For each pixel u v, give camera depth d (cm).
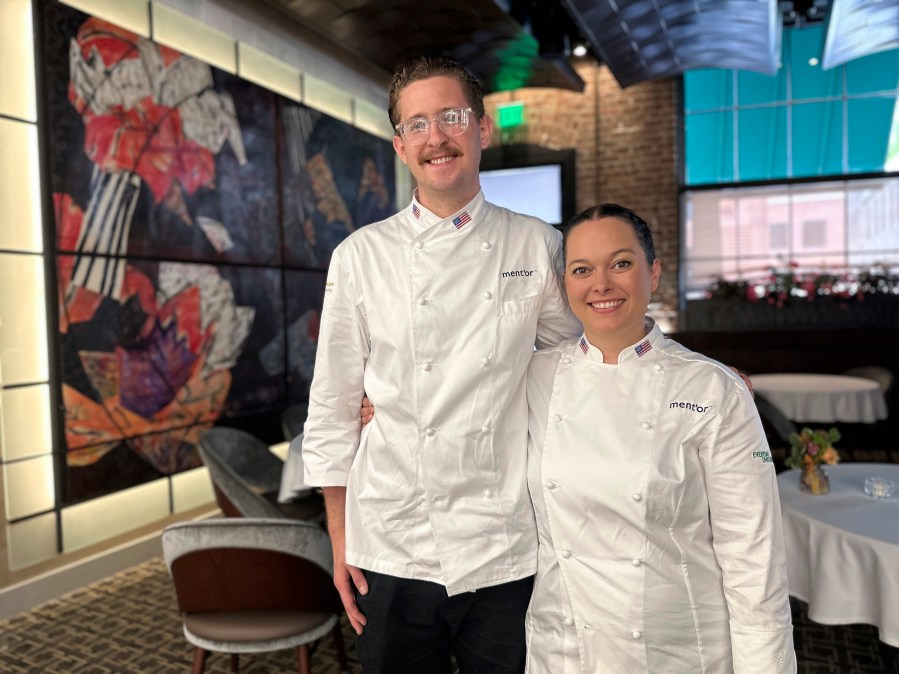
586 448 123
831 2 500
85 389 346
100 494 354
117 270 363
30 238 326
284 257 493
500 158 726
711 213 704
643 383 121
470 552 129
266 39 482
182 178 402
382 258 138
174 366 399
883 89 658
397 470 134
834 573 204
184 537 199
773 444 519
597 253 119
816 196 678
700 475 117
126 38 366
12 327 318
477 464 130
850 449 541
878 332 598
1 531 313
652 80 673
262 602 206
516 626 134
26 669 263
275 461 364
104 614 313
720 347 634
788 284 643
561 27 527
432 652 142
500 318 132
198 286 416
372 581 137
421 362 132
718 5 488
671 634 117
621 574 119
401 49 532
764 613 111
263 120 469
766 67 604
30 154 326
